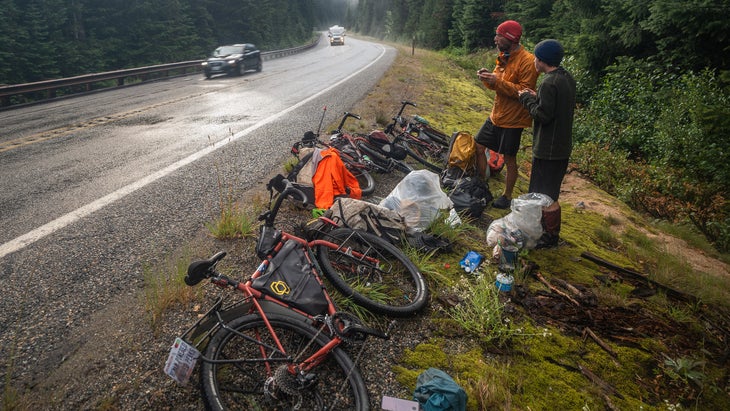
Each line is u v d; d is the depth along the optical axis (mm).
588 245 4715
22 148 6949
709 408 2670
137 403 2238
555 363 2855
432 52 40656
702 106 7797
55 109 11414
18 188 5094
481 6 31938
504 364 2789
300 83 15688
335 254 3473
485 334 3018
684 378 2830
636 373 2859
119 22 28578
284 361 2340
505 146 4922
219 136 7688
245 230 3996
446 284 3588
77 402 2236
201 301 3072
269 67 24125
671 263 4527
